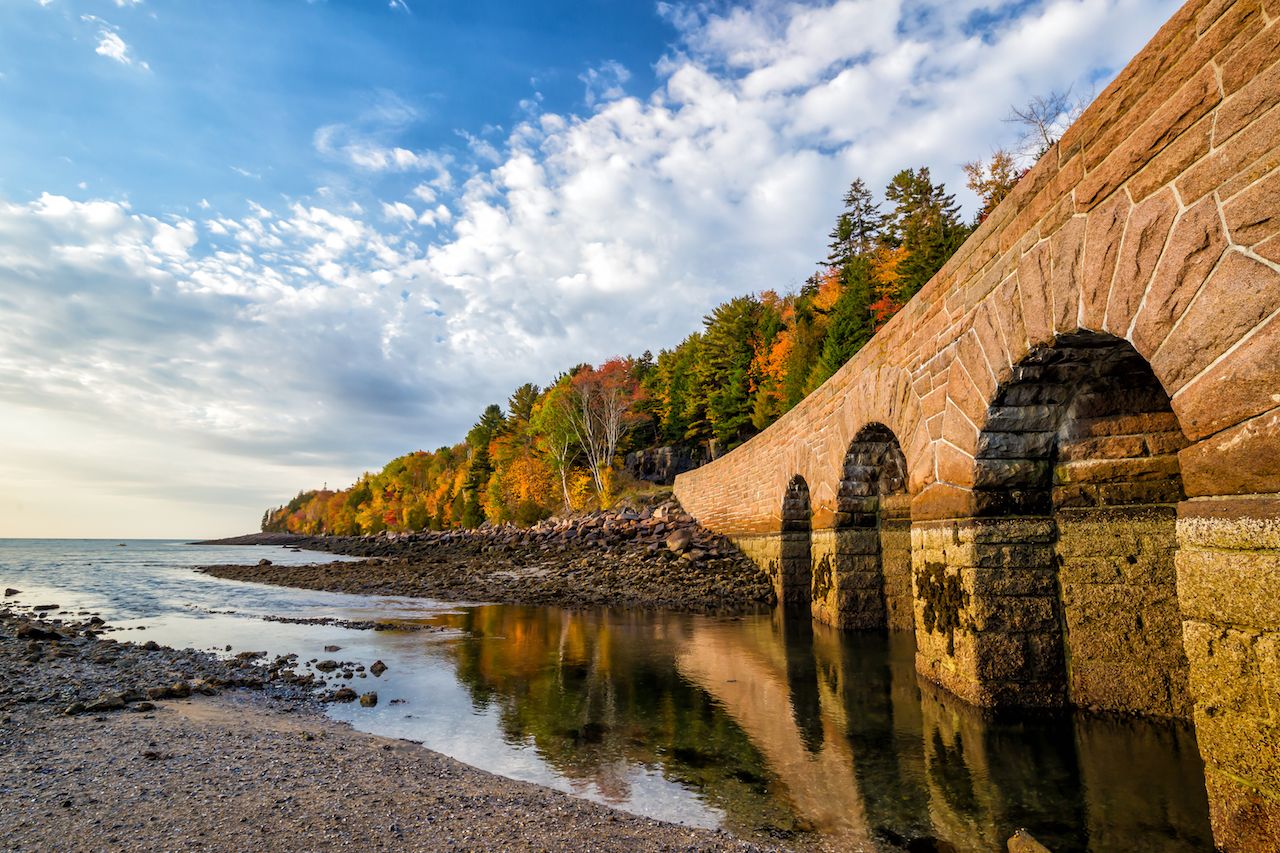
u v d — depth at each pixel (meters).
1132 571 7.19
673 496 40.22
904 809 4.98
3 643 11.97
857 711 7.71
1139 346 4.70
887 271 38.09
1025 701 7.35
